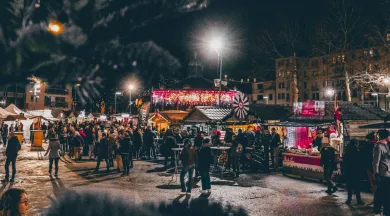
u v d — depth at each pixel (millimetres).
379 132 7859
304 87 74188
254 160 15055
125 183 12133
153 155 20953
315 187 11594
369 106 16922
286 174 14062
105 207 8625
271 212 8281
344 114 14727
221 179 13195
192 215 7980
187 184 11328
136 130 19484
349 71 33781
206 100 33375
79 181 12430
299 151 13773
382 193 7602
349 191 9258
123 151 14188
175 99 33594
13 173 12211
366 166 9227
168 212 8219
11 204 3250
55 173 13523
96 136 21812
